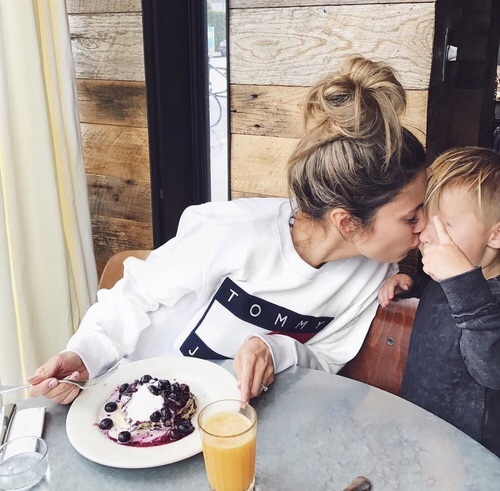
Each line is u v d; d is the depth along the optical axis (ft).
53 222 5.84
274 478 2.70
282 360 3.60
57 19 5.65
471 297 3.46
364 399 3.28
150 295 3.99
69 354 3.49
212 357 4.05
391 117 3.41
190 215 4.27
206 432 2.53
